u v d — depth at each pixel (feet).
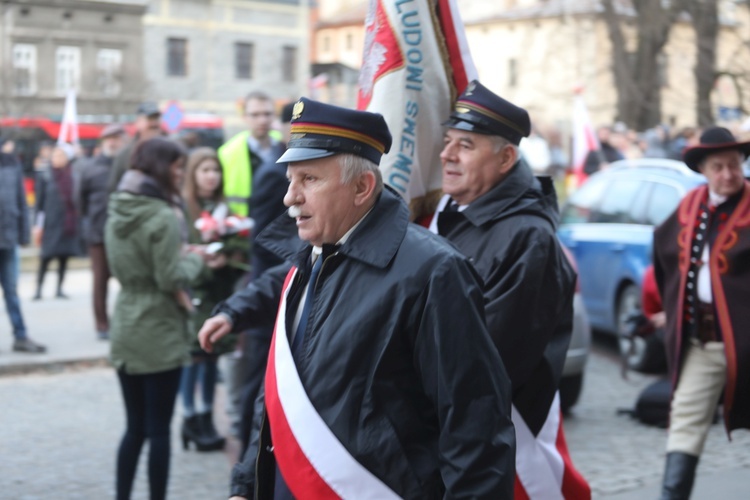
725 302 15.34
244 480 9.46
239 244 20.02
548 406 11.12
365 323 8.23
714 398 15.90
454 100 12.07
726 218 15.57
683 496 15.69
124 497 16.14
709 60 70.18
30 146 107.45
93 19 146.10
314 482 8.20
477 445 8.00
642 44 74.43
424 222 12.15
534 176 11.86
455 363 8.07
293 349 8.75
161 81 151.23
